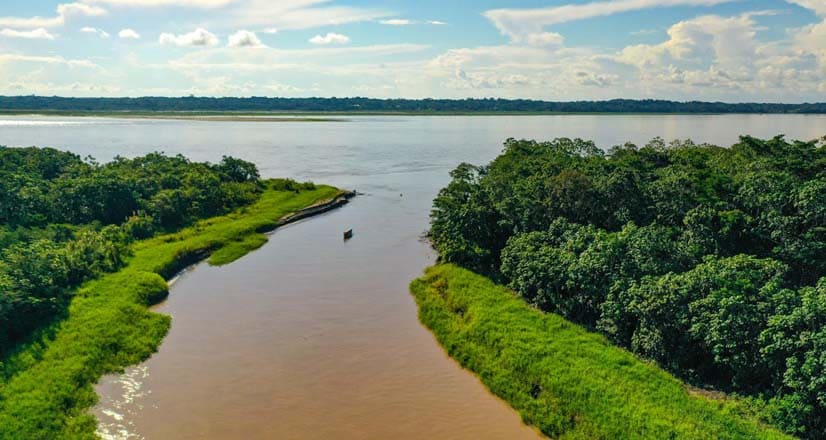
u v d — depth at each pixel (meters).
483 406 31.98
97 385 33.19
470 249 51.66
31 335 36.12
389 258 59.12
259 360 36.84
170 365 36.09
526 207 52.75
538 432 29.59
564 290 40.78
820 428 26.56
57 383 31.42
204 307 45.59
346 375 35.09
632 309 34.41
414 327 42.12
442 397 32.81
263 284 51.06
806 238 38.28
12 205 56.88
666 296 32.97
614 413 28.20
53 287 41.03
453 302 44.28
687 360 32.75
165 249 56.28
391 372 35.56
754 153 60.72
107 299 42.53
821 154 53.56
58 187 63.41
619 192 48.94
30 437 27.22
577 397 29.98
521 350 34.75
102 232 55.78
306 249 62.50
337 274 53.84
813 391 26.72
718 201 44.38
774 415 27.59
